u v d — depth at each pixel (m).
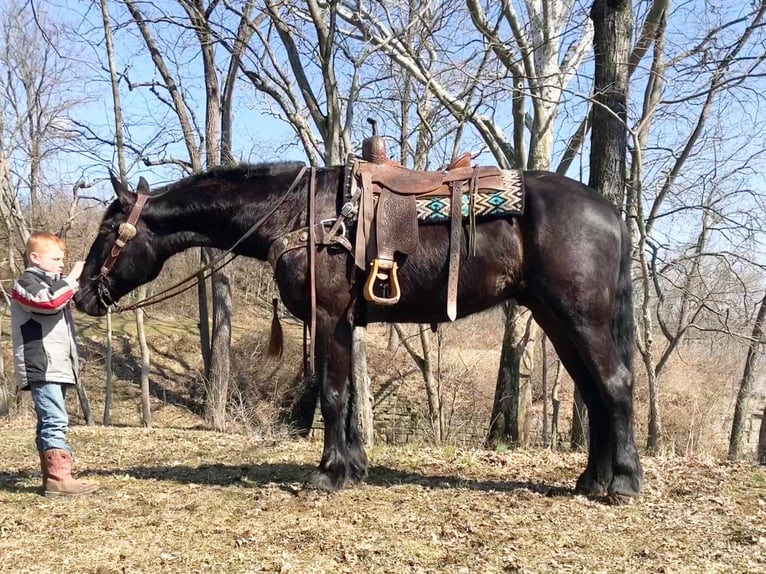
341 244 3.87
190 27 10.13
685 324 10.18
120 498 4.02
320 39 9.55
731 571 3.07
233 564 3.04
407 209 3.83
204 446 5.96
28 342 3.96
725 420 13.88
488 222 3.89
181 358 18.89
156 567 3.01
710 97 9.29
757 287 10.91
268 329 19.62
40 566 3.01
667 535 3.51
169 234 4.30
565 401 16.86
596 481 4.15
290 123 11.94
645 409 13.11
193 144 14.39
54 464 4.01
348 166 4.02
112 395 16.61
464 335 17.98
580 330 3.84
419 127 11.27
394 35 9.61
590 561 3.14
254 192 4.17
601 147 7.84
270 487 4.23
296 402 15.36
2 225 15.42
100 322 19.75
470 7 9.95
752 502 4.20
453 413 14.23
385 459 5.32
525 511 3.84
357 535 3.40
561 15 10.77
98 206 13.39
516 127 11.32
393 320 4.12
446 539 3.38
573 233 3.83
